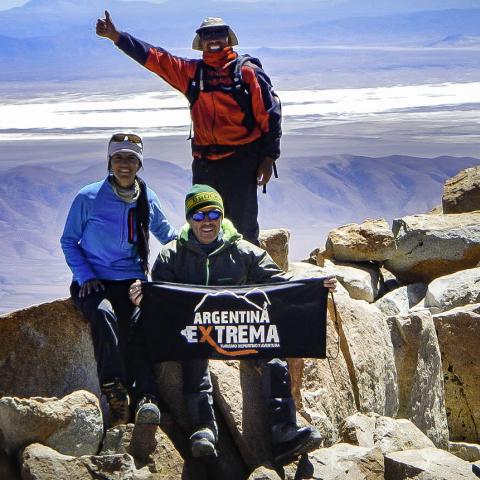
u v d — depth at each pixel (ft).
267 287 14.99
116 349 14.44
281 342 14.96
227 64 17.63
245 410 15.24
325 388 16.80
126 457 13.46
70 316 15.64
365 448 15.35
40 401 14.02
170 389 15.29
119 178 15.20
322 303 14.98
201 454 14.23
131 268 15.61
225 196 18.17
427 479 14.28
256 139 17.97
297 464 14.82
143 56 17.78
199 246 15.12
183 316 14.89
